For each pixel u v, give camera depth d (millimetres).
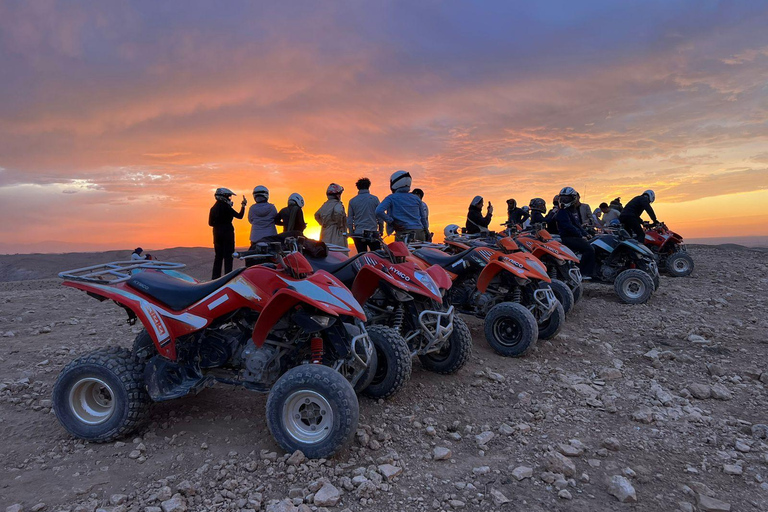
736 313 7871
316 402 3146
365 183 7832
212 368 3645
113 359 3412
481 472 3115
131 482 2945
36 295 10516
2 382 4457
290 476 2973
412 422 3881
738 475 3133
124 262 3912
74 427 3430
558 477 3035
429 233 8125
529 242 7613
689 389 4656
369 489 2834
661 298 9102
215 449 3352
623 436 3697
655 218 11734
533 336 5496
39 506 2641
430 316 4504
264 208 8594
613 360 5590
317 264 4562
